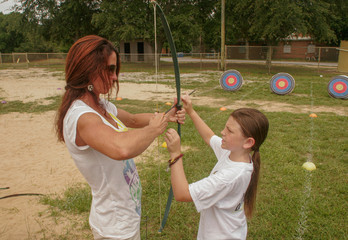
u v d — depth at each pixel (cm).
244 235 156
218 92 1112
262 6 1745
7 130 630
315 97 1000
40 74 1973
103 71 129
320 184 357
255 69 2123
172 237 266
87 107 126
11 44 4869
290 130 590
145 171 401
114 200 135
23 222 295
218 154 178
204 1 2291
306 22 1727
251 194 154
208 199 139
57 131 136
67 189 361
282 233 268
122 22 2166
